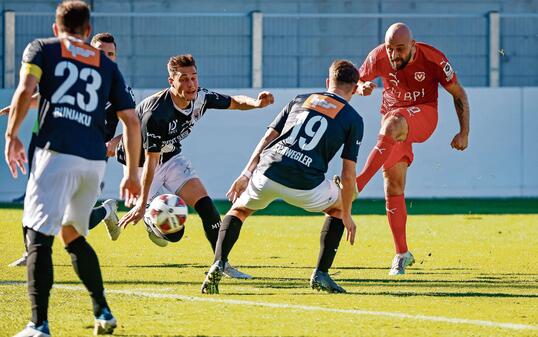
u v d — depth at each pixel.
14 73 54.16
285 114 18.23
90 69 13.71
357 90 22.27
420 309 16.47
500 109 50.47
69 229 13.91
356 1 68.62
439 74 22.16
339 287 18.42
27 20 55.91
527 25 63.31
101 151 13.67
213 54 59.59
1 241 29.33
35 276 13.21
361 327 14.70
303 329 14.51
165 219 20.94
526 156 50.78
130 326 14.67
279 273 22.02
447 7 70.06
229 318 15.44
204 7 67.56
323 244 18.30
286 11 68.19
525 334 14.22
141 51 60.28
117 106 14.02
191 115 21.14
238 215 18.22
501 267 23.67
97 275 13.80
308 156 17.62
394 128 21.77
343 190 17.64
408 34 21.64
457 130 50.25
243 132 49.12
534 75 63.47
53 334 14.00
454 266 23.86
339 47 62.84
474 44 59.31
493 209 43.91
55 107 13.38
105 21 60.47
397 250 22.41
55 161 13.26
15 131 13.34
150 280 20.50
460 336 14.05
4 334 13.95
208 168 48.91
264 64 62.03
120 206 45.53
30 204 13.33
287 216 40.41
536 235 32.56
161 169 22.17
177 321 15.14
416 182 50.19
